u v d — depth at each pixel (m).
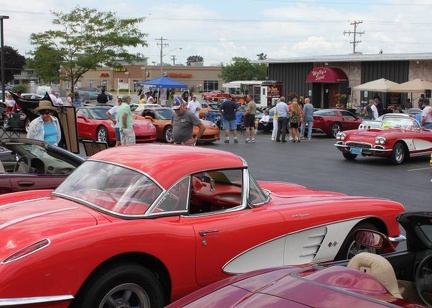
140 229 4.02
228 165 4.84
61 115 11.33
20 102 11.50
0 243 3.86
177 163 4.61
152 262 4.14
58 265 3.62
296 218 4.94
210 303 2.86
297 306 2.58
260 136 25.42
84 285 3.78
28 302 3.53
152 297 4.07
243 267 4.63
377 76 36.94
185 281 4.28
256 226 4.67
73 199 4.63
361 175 13.84
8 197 5.06
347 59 37.88
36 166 6.90
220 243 4.45
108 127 19.36
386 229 5.63
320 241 5.15
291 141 22.70
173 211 4.39
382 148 15.48
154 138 19.73
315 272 3.04
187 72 95.62
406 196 11.12
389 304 2.66
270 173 13.95
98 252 3.77
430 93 30.05
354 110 33.34
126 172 4.64
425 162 16.48
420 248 4.19
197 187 4.71
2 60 28.94
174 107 9.88
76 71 36.19
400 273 4.16
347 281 2.88
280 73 43.88
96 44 33.88
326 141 22.97
